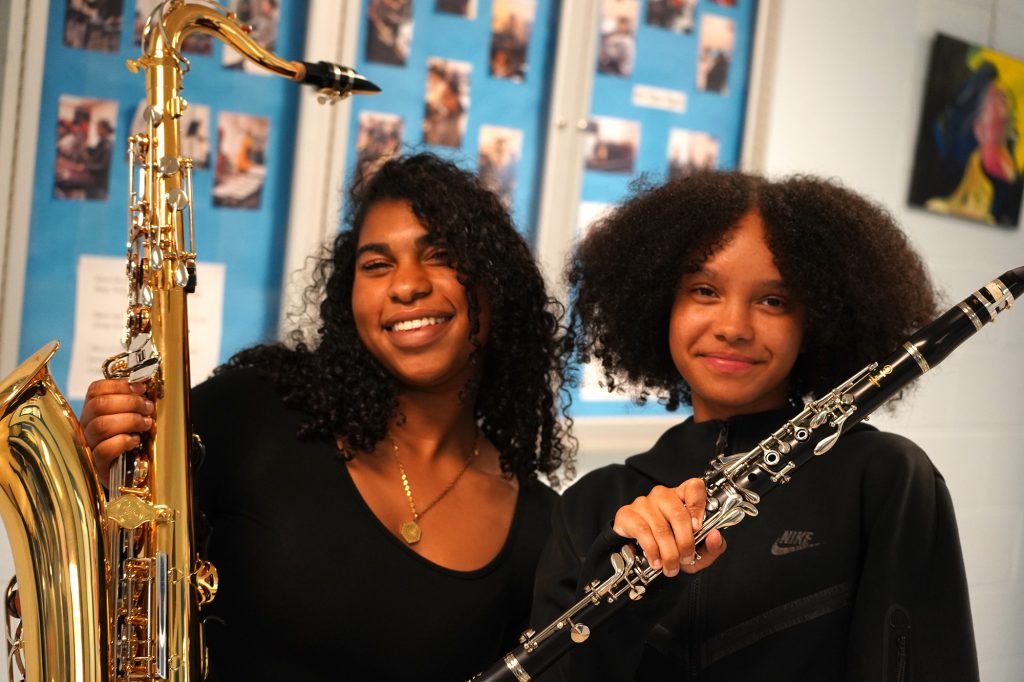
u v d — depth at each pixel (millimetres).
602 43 2570
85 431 1301
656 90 2658
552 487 1772
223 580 1386
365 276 1449
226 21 1417
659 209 1391
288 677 1354
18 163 2018
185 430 1301
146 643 1279
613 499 1345
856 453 1245
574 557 1286
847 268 1302
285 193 2277
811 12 2789
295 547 1366
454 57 2422
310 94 2260
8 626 1365
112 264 2141
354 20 2285
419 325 1409
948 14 2996
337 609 1349
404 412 1481
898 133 2963
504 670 1143
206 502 1414
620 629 1138
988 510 3279
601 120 2605
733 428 1305
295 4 2230
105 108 2090
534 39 2498
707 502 1102
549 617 1254
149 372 1296
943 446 3172
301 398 1452
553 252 2584
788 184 1367
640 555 1107
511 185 2529
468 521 1456
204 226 2211
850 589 1180
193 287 1350
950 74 3000
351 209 1574
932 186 3021
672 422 2775
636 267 1376
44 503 1272
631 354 1456
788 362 1271
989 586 3305
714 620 1200
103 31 2068
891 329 1355
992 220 3150
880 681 1113
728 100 2754
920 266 1451
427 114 2410
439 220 1426
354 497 1403
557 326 1582
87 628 1262
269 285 2287
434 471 1479
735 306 1258
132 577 1276
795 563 1196
